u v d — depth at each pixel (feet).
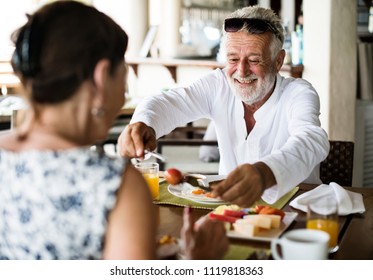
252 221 4.81
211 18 26.23
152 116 6.97
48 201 3.06
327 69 11.99
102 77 3.10
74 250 3.08
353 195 5.93
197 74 16.01
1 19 16.83
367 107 13.37
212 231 3.47
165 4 20.66
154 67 17.33
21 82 3.16
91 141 3.29
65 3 3.11
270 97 7.32
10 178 3.16
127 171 3.14
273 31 7.02
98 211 3.03
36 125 3.20
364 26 14.56
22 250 3.17
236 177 4.37
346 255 4.39
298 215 5.45
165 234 4.89
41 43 3.00
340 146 7.57
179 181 5.58
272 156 5.16
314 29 12.12
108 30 3.17
